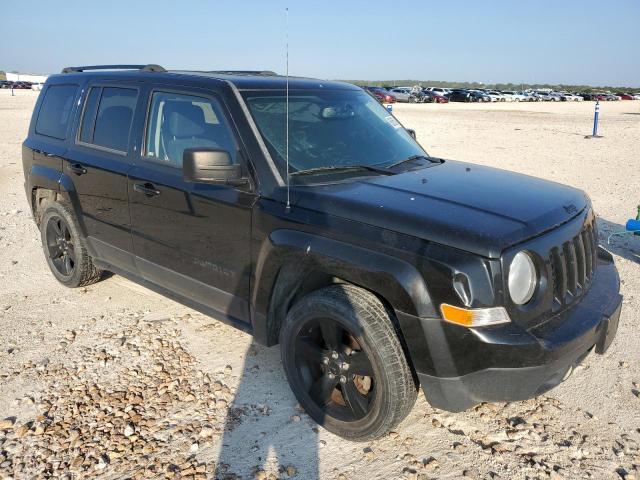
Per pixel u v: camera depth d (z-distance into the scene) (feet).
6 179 37.78
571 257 10.25
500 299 8.99
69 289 18.19
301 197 10.80
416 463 10.25
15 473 9.93
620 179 39.55
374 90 168.66
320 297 10.39
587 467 10.15
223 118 12.28
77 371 13.23
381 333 9.69
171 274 13.82
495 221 9.58
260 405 11.96
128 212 14.49
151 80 14.26
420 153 14.48
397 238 9.53
